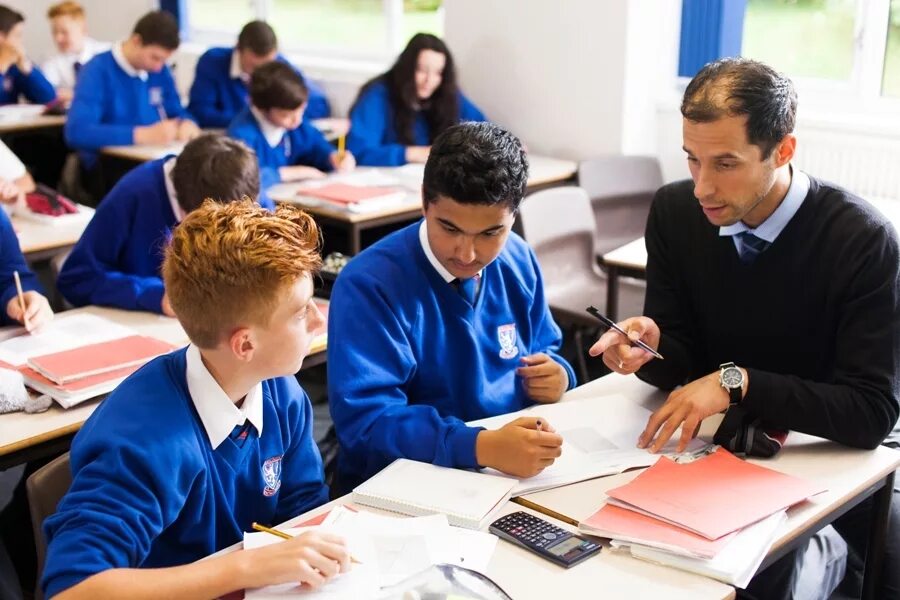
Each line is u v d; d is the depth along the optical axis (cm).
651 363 186
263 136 402
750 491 145
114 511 122
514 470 152
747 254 177
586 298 323
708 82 154
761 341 181
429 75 424
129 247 252
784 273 174
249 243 129
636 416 176
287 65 397
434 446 158
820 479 155
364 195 348
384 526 138
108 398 137
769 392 163
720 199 158
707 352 192
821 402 162
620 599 124
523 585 126
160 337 227
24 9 702
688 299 192
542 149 453
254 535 135
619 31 412
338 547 125
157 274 254
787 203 169
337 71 541
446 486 148
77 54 612
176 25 480
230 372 136
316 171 394
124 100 479
